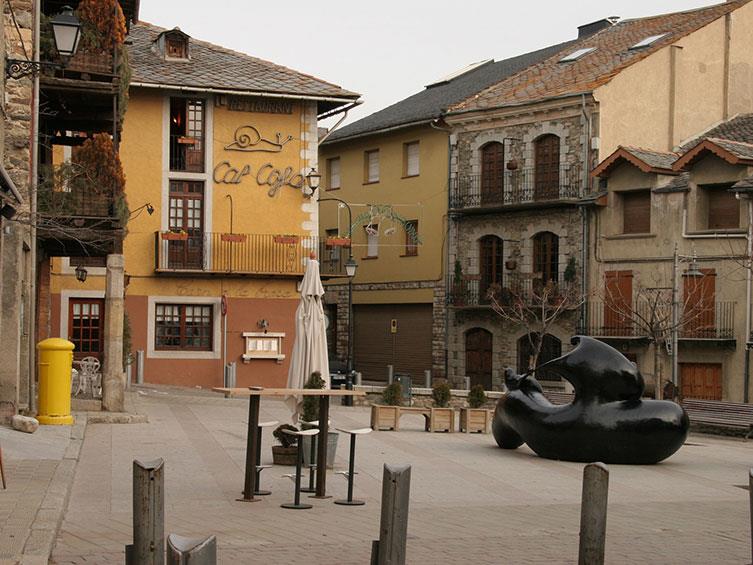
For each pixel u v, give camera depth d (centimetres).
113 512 1189
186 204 3788
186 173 3772
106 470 1523
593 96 4044
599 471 738
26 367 2159
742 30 4478
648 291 3788
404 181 4772
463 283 4462
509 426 1992
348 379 3856
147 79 3641
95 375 2720
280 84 3806
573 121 4128
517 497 1456
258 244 3812
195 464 1625
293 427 1647
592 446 1848
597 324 4025
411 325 4734
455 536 1125
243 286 3803
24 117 2189
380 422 2386
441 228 4578
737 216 3719
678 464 1933
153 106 3744
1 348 1973
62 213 2289
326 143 5153
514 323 4284
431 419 2406
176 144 3784
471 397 2577
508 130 4325
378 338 4906
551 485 1584
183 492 1360
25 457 1532
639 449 1850
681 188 3794
